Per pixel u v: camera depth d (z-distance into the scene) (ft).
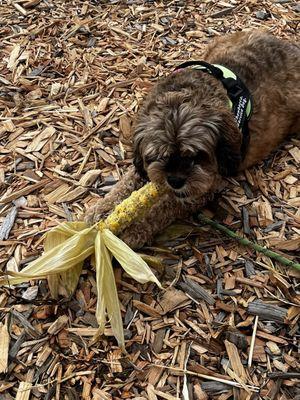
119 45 2.95
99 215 2.10
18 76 2.76
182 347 1.81
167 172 1.95
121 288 1.94
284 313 1.89
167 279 1.98
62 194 2.25
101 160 2.39
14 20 3.09
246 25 3.11
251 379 1.74
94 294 1.92
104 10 3.16
